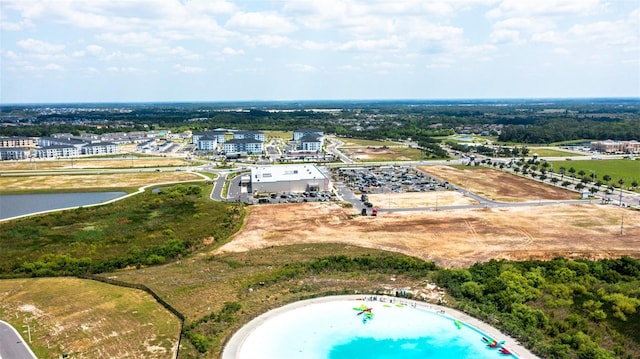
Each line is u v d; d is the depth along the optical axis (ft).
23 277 409.69
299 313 343.26
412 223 578.25
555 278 389.39
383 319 334.65
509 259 454.40
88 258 445.78
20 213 647.97
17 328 318.24
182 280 401.29
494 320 329.72
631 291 359.66
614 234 532.73
